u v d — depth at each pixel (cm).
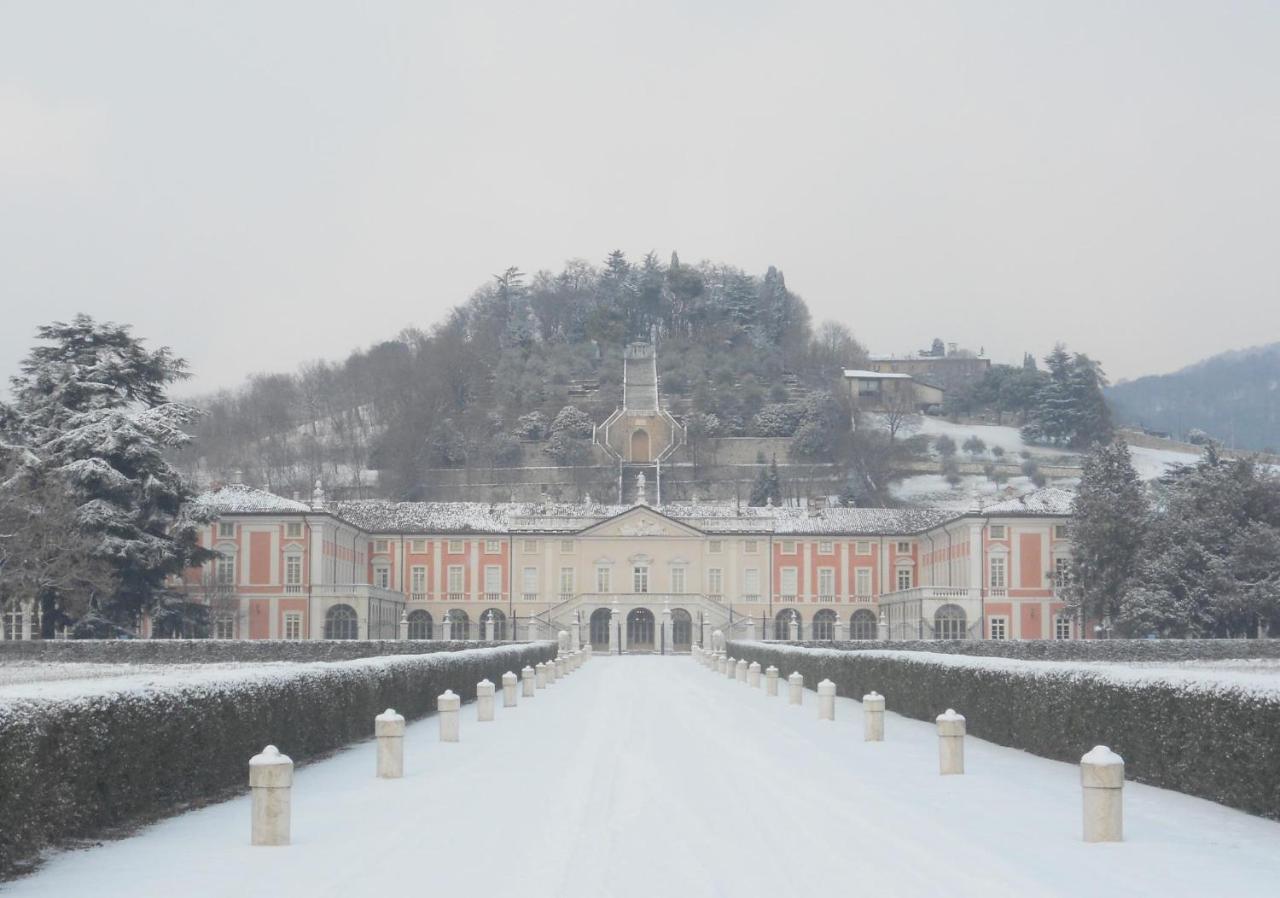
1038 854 1756
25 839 1717
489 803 2216
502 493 18962
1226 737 2200
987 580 11600
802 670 6153
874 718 3350
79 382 8962
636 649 13212
